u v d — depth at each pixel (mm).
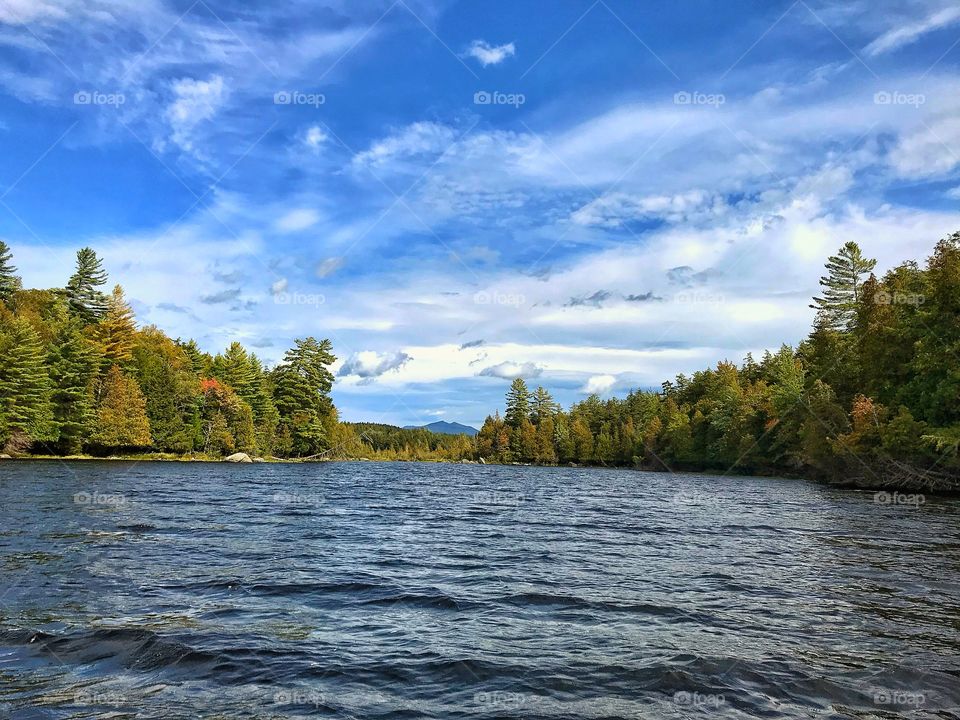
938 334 46406
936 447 43031
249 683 7738
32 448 70625
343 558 16375
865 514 30562
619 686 7867
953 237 46844
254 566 14836
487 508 33000
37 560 14672
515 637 9820
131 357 81125
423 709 7113
